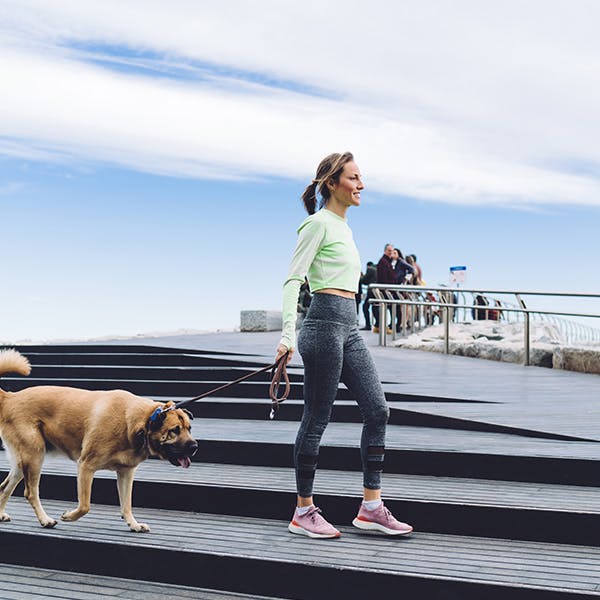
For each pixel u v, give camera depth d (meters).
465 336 14.32
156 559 3.89
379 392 4.09
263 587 3.68
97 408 4.20
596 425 5.80
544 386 8.66
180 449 4.07
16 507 4.79
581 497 4.23
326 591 3.56
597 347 10.62
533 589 3.23
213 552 3.79
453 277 17.19
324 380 4.05
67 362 10.27
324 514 4.33
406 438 5.51
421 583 3.40
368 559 3.65
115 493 4.82
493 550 3.79
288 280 4.09
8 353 4.42
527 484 4.62
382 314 14.18
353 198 4.18
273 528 4.24
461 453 4.84
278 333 16.17
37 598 3.67
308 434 4.09
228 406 7.05
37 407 4.34
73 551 4.07
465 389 8.15
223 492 4.56
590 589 3.20
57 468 5.25
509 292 11.63
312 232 4.07
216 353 10.79
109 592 3.75
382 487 4.56
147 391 8.20
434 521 4.12
